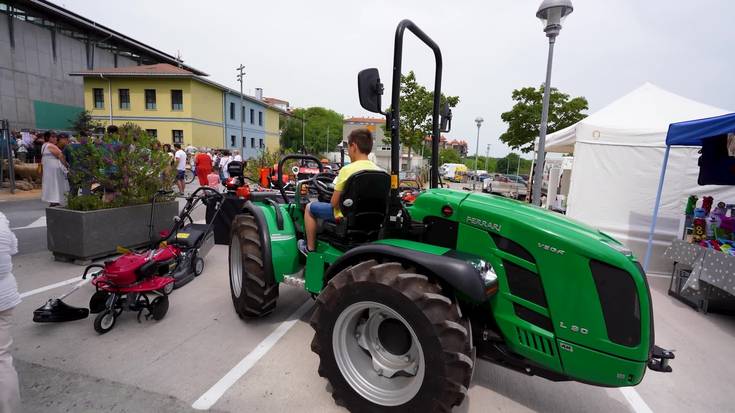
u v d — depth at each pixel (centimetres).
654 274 624
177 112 2916
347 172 277
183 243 465
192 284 448
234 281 368
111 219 505
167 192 493
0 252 194
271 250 328
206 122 3112
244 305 334
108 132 559
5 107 2712
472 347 214
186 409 230
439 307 201
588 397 269
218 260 554
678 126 500
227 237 543
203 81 2988
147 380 257
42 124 2877
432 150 308
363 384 229
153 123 2931
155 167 566
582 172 715
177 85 2888
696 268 452
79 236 477
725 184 508
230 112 3469
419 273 221
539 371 220
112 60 3591
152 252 374
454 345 197
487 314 232
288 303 405
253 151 4028
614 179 698
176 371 269
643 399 273
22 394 236
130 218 531
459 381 197
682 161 661
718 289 446
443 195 254
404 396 213
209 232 495
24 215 788
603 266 194
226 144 3391
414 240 258
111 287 323
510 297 217
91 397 236
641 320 191
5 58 2703
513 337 218
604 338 194
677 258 495
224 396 244
